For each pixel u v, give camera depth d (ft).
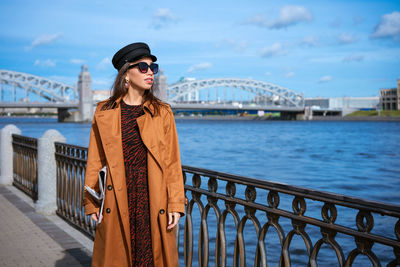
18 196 22.17
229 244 18.26
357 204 5.10
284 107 536.42
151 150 6.72
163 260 6.78
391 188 46.01
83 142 142.92
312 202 28.37
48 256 12.11
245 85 486.38
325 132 228.63
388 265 4.85
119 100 7.06
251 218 7.13
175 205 6.73
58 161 17.65
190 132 222.07
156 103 7.00
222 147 116.88
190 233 8.96
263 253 6.86
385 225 22.00
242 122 485.56
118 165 6.79
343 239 19.72
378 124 406.82
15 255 12.19
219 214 8.02
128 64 6.93
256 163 74.69
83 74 410.72
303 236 6.02
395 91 613.93
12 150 26.76
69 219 16.14
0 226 15.66
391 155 92.53
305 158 84.74
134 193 6.81
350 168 67.15
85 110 410.31
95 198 7.03
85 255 12.18
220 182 39.17
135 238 6.80
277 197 6.49
